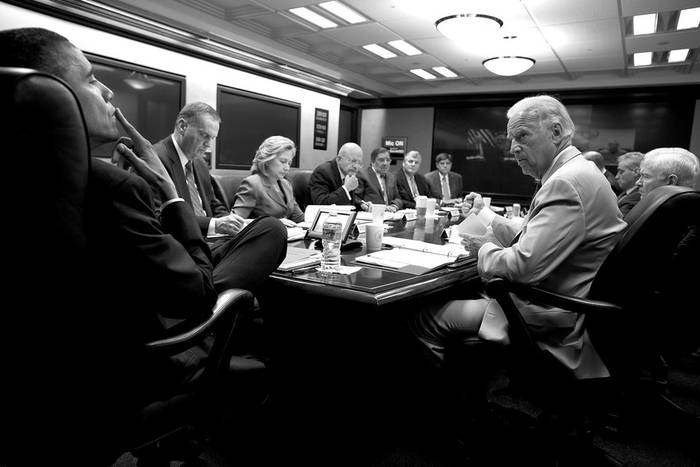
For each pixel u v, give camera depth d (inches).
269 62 249.1
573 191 53.2
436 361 64.0
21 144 27.6
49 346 31.8
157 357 35.3
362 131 378.0
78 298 31.7
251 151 267.4
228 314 42.0
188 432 47.6
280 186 125.0
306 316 61.7
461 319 62.1
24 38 33.1
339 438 62.2
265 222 55.8
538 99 61.1
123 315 34.7
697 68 254.7
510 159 327.6
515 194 328.5
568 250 52.9
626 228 54.7
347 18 202.4
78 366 33.0
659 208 48.9
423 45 234.4
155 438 38.5
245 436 65.8
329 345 61.2
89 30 178.9
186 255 37.7
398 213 143.2
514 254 54.1
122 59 192.4
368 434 65.6
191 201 93.7
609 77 285.0
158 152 89.7
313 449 63.1
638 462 66.0
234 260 52.7
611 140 297.6
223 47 221.1
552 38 213.0
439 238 92.0
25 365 32.0
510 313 54.7
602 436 72.5
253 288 52.3
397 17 195.3
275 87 277.0
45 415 33.2
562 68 267.6
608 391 56.4
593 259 54.7
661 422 76.2
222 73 241.9
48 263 29.8
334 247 60.7
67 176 29.3
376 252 70.4
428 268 60.2
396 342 67.0
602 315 52.2
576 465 60.9
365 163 377.7
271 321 63.3
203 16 202.7
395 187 195.2
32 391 32.7
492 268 56.1
